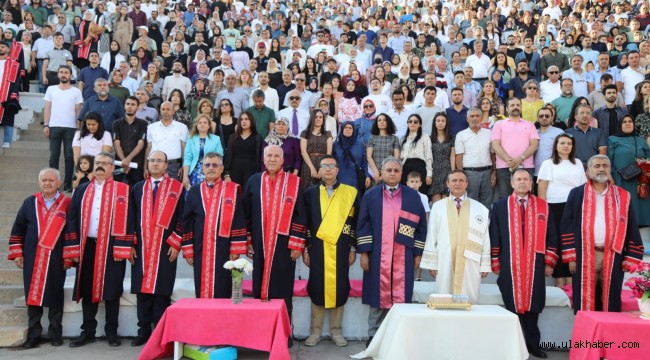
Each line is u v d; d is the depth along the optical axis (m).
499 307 5.53
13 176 8.93
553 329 6.18
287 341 5.55
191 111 9.70
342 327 6.33
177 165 8.20
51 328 5.99
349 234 6.09
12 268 6.96
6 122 9.61
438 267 5.98
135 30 14.27
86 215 6.03
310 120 7.95
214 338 5.20
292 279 6.07
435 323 5.15
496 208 6.05
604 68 11.09
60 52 11.91
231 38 14.87
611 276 5.81
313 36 14.70
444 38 15.63
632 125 7.91
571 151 6.91
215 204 6.00
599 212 5.90
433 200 7.92
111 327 6.03
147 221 6.04
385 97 9.75
